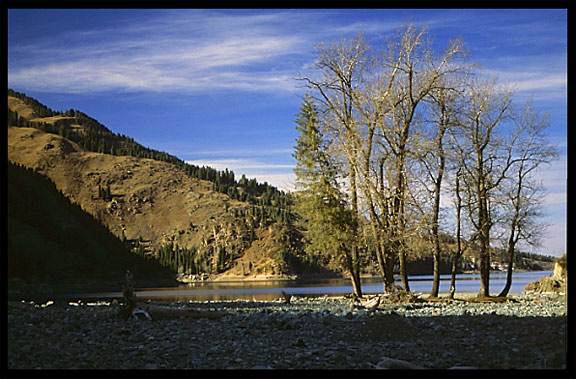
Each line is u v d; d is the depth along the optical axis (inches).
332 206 1972.2
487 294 1630.2
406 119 1609.3
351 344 655.8
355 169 1648.6
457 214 1627.7
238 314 947.3
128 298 853.2
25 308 959.0
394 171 1585.9
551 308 1139.9
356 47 1670.8
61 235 3875.5
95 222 5255.9
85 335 689.6
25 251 3129.9
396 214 1579.7
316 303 1384.1
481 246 1633.9
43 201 4188.0
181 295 2915.8
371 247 1744.6
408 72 1605.6
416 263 7460.6
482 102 1633.9
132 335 690.8
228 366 541.0
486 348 622.2
